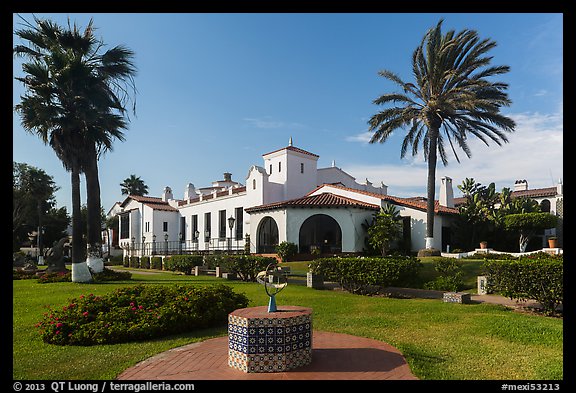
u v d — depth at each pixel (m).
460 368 6.05
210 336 8.16
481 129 24.45
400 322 9.33
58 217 60.50
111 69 21.34
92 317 8.30
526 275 10.39
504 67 23.45
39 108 18.25
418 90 25.86
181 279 21.44
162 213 45.41
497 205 32.12
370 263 14.41
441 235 28.69
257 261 19.98
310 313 6.30
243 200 36.53
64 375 5.88
